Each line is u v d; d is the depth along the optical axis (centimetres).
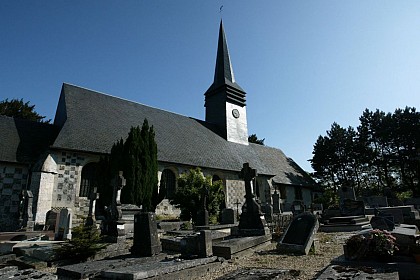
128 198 1548
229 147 2708
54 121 2134
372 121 3931
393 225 773
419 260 478
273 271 502
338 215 1631
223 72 3073
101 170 1628
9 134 1709
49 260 696
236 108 3006
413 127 3481
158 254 704
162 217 1761
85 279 536
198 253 653
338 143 4159
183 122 2639
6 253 809
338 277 403
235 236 1003
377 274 409
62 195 1535
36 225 1389
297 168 3706
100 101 2138
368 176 3994
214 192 1727
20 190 1566
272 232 1113
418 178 3403
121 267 546
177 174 2042
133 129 1702
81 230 763
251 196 1049
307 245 738
